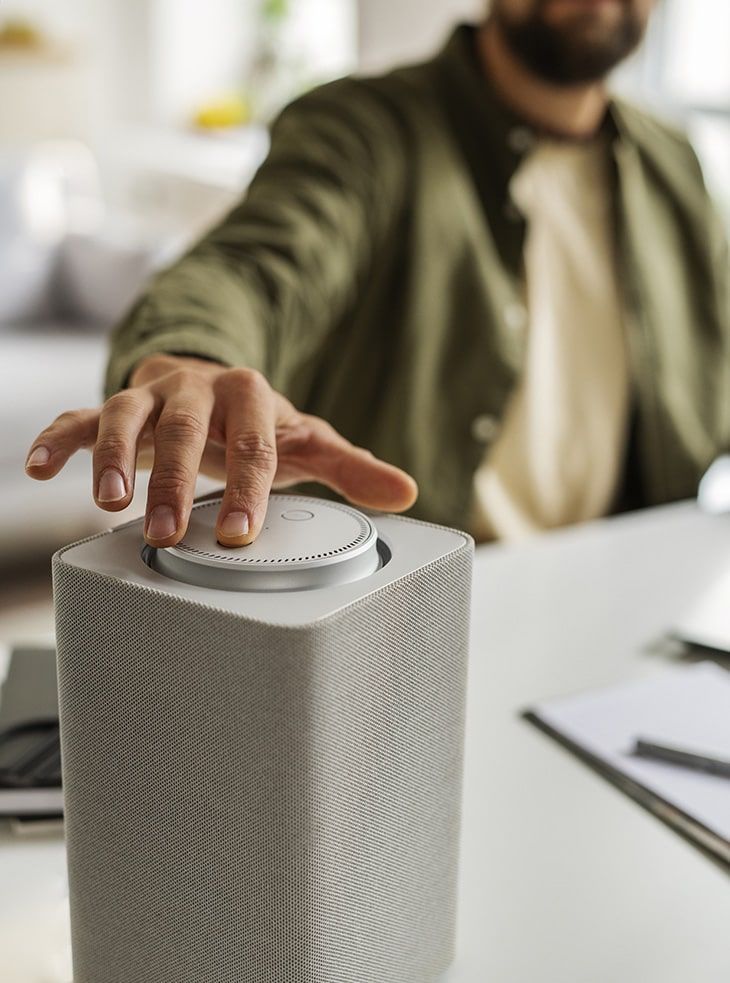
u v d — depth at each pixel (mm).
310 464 646
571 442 1518
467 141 1469
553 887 617
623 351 1528
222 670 418
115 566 453
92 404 2650
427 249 1405
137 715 444
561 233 1507
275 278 1129
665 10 2855
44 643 890
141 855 460
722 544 1168
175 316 914
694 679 856
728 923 595
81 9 4547
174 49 4621
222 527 468
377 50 3410
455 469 1436
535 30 1406
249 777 425
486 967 553
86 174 4090
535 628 942
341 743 430
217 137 4379
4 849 646
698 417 1565
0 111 4137
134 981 478
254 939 443
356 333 1426
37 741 706
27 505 2500
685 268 1578
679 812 680
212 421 610
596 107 1522
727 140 2826
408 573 454
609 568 1086
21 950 563
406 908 497
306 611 419
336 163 1337
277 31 4484
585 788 717
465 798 700
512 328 1441
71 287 3139
